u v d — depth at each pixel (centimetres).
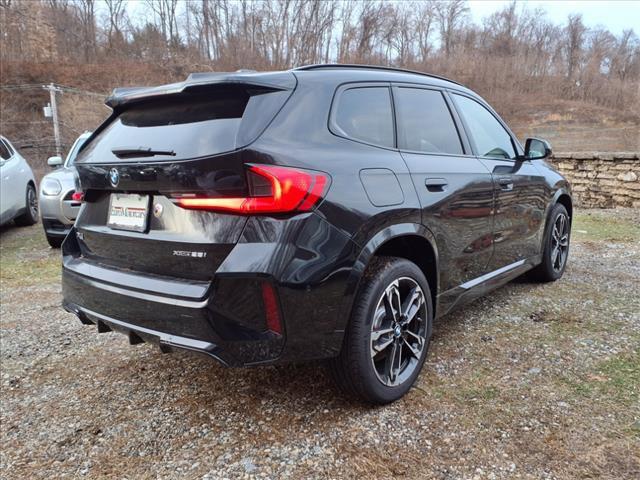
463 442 210
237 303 193
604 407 232
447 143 297
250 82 205
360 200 215
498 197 320
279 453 208
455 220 277
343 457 204
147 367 294
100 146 251
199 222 199
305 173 197
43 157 1677
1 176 707
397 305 241
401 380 244
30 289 477
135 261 225
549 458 199
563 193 427
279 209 190
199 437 222
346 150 224
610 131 2452
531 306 370
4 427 236
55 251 643
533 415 228
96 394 265
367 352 224
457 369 274
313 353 205
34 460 211
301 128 211
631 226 690
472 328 331
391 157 246
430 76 313
